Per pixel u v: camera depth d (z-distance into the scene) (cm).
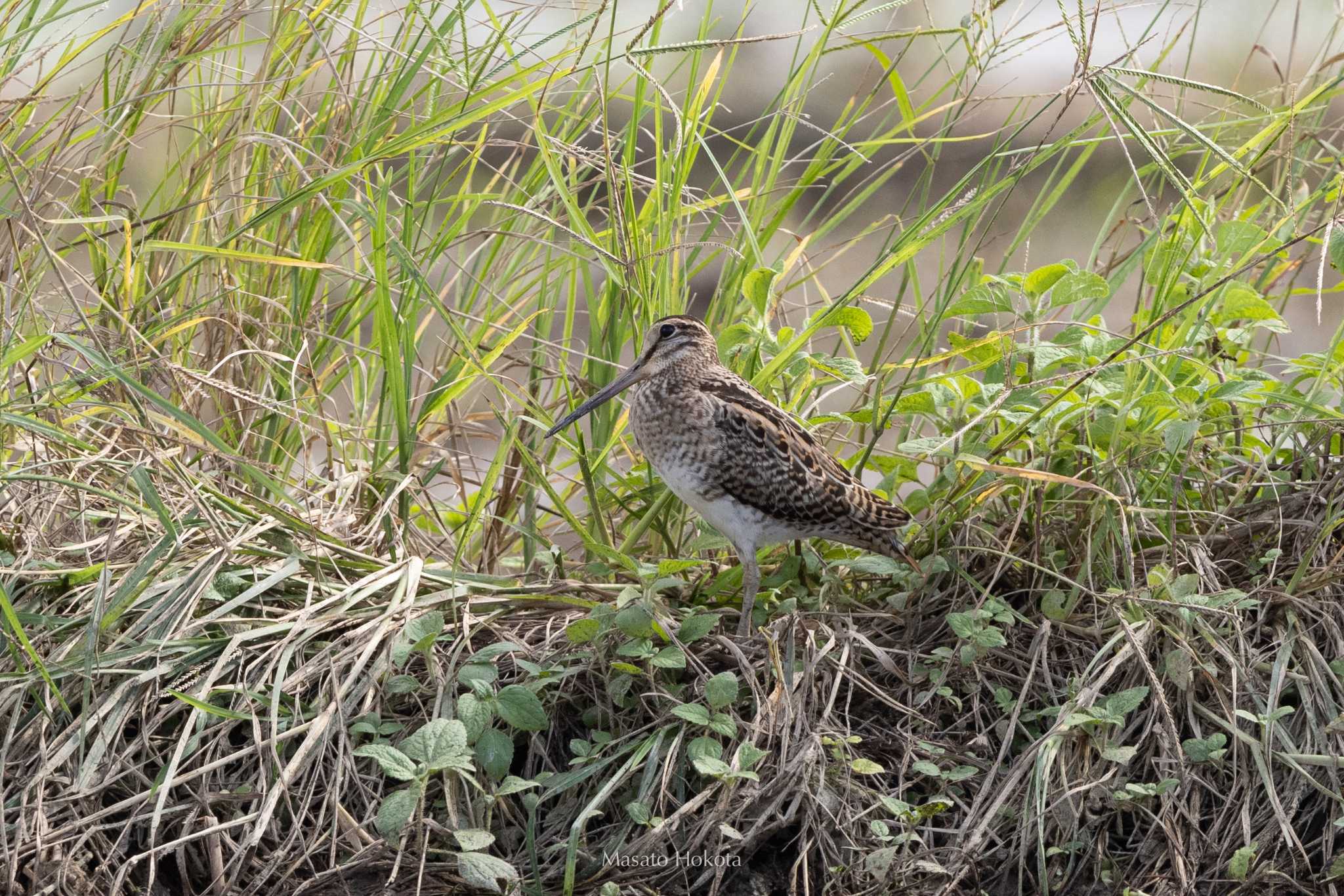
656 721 841
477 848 748
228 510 924
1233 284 964
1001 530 959
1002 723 855
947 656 873
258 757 805
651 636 890
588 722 864
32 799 762
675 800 804
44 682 795
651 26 916
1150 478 958
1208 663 852
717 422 929
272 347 1048
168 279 1012
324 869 777
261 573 891
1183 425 887
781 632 884
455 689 850
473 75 1035
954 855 784
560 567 967
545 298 1122
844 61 1761
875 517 933
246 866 765
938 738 862
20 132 984
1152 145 899
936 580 945
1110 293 975
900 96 1059
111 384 981
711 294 1670
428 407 1012
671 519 1051
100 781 780
